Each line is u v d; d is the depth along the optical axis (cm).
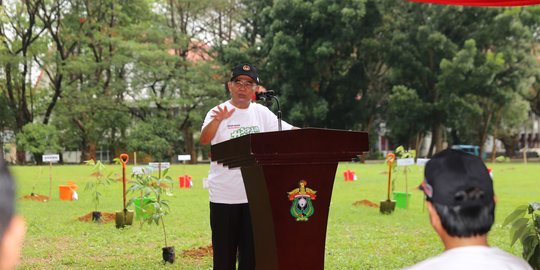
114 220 1020
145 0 3581
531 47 3631
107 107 3428
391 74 3603
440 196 202
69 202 1312
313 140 338
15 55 3353
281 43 3384
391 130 3872
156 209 719
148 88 3625
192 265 686
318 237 356
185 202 1323
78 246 805
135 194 1420
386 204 1148
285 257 352
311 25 3431
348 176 1928
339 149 346
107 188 1564
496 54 3384
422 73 3519
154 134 3484
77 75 3484
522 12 3400
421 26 3394
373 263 688
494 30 3419
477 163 206
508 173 2283
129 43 3275
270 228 353
